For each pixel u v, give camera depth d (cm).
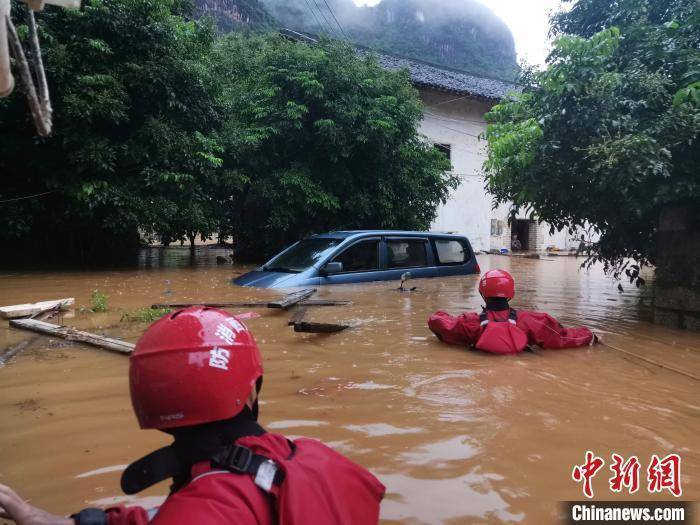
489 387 372
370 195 1561
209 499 119
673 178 563
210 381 130
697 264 583
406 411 323
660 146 532
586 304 782
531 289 976
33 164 1097
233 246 1723
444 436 286
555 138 605
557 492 231
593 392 364
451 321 498
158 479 130
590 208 664
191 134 1238
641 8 656
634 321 642
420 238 1049
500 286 477
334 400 342
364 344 495
